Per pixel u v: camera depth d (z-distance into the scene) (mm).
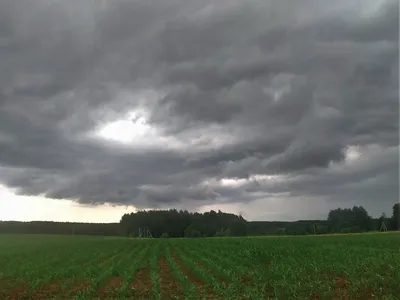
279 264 28203
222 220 187125
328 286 17188
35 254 51312
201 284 22453
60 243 90188
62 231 196875
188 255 43656
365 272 19562
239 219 166750
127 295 19312
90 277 25594
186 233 177875
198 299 17297
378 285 16922
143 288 21156
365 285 16375
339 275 22625
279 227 164625
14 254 51688
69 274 27281
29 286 21828
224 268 27844
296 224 156500
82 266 33562
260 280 20703
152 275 24188
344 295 16828
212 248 53438
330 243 56000
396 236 73938
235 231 159250
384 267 20531
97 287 21281
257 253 38531
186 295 18219
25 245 80375
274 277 21828
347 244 51531
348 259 27500
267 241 69562
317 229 147250
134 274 26203
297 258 32531
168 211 198125
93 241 102500
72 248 66250
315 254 35250
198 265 31891
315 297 16938
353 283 16906
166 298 18344
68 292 20453
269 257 35500
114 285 22422
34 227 193250
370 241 55844
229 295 17125
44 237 139750
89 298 18562
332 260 29312
